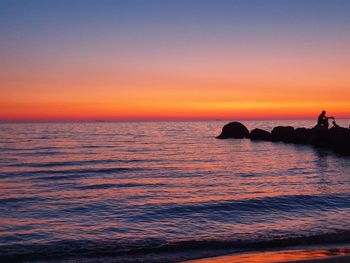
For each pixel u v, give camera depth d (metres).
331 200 14.91
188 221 12.25
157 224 11.93
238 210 13.63
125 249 9.50
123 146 51.97
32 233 11.05
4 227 11.76
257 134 53.50
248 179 21.73
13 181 22.08
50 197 16.83
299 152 37.22
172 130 120.00
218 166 28.67
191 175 24.02
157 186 19.77
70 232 11.13
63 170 27.00
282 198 15.34
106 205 14.91
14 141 63.91
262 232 10.83
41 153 41.41
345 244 9.73
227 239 10.16
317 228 11.14
